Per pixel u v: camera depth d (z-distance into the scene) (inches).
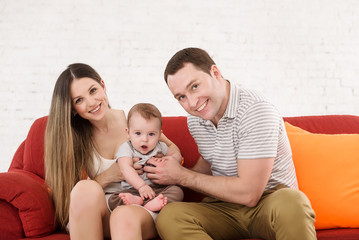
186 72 54.8
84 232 52.9
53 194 65.3
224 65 150.4
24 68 144.6
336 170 66.1
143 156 67.4
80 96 67.6
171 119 81.9
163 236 52.9
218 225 57.0
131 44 148.1
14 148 142.9
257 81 150.9
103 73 146.7
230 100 58.4
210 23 150.6
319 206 64.0
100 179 67.2
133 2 148.9
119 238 50.7
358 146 68.0
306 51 152.6
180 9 150.1
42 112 144.2
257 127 54.8
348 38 153.7
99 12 147.6
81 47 146.5
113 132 74.4
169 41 149.2
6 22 145.2
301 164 68.0
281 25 152.3
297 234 45.8
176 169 60.4
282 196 48.8
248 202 54.7
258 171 54.1
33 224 58.8
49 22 146.3
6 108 143.6
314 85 152.3
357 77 153.2
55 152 67.0
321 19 153.4
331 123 80.9
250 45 151.3
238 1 151.6
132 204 59.0
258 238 56.5
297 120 82.7
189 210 54.6
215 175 63.6
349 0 154.2
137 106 69.0
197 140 65.2
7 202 59.2
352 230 60.4
